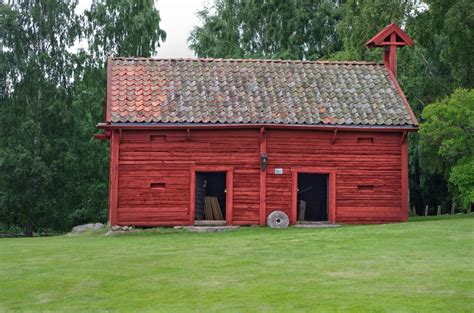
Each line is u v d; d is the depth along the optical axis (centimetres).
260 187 2695
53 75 5038
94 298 1493
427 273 1589
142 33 5316
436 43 4231
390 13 4047
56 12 5066
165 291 1515
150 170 2661
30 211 4741
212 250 2045
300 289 1467
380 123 2722
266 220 2691
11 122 4862
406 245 2002
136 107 2683
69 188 4859
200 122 2641
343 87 2925
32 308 1432
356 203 2745
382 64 3111
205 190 3022
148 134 2659
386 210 2755
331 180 2736
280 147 2716
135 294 1505
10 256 2102
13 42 4912
